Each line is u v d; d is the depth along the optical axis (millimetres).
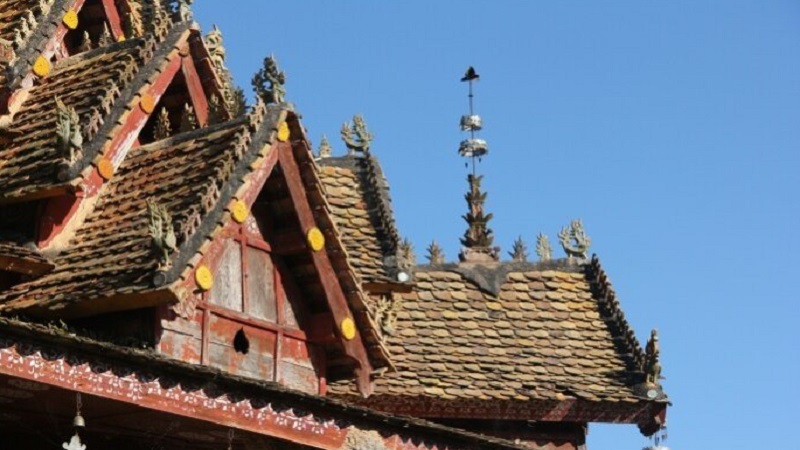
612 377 36344
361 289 30156
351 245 35375
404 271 35031
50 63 32344
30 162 29406
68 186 28406
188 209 27438
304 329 29844
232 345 28453
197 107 31781
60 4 33188
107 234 28531
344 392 32094
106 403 25031
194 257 26859
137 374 24797
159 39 31469
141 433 27594
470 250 38875
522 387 35594
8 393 24812
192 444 28469
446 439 29797
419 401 34719
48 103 30938
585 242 39500
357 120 37938
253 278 29125
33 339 23516
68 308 26875
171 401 25250
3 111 30984
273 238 29578
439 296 37625
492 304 37844
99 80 30719
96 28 34188
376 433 28500
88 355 24172
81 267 27844
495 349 36625
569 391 35688
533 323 37531
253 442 27609
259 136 28906
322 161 37438
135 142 30641
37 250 28484
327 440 27625
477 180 39781
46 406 25609
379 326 30594
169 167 29375
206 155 29078
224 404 25984
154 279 26422
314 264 29484
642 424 35844
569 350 37000
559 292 38469
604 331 37625
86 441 27875
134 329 26891
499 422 35688
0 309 27234
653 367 36031
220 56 34469
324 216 29453
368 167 37406
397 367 35250
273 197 29422
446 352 36156
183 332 27469
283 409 26891
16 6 33344
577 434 36156
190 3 32219
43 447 27906
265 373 28938
